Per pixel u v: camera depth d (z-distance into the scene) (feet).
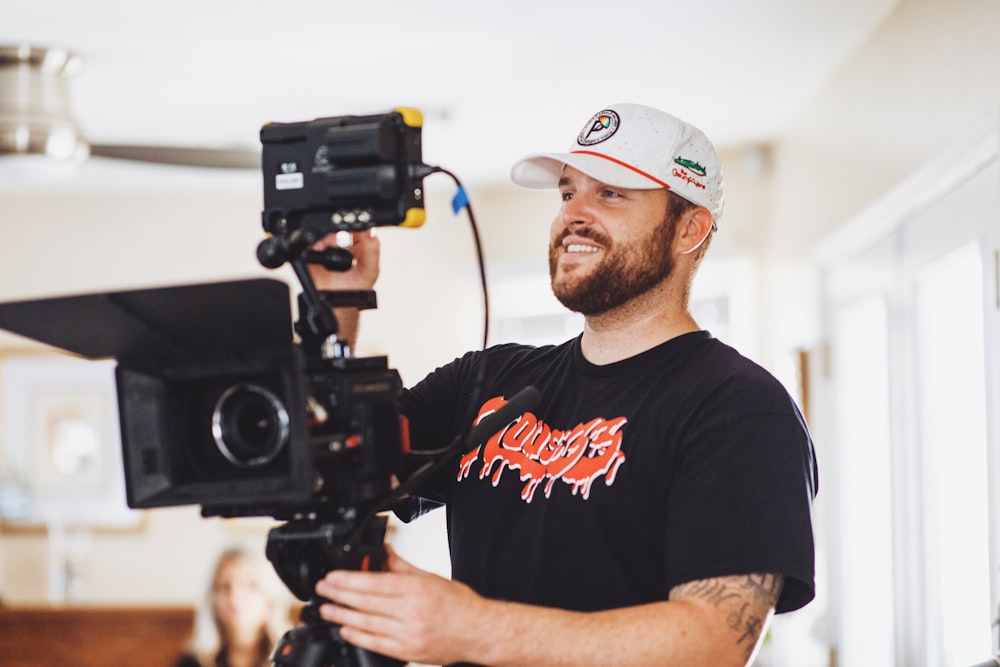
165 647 15.48
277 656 4.46
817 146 12.78
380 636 4.28
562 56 11.79
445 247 16.97
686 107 13.61
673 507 4.83
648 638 4.43
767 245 15.34
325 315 4.53
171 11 10.46
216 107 13.35
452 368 5.98
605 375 5.29
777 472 4.77
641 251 5.31
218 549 16.42
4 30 10.84
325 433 4.36
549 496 5.13
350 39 11.25
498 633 4.33
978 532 8.27
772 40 11.32
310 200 4.64
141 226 17.25
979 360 8.13
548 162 5.94
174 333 4.30
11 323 4.41
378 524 4.53
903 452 9.81
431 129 14.26
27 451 17.12
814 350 12.92
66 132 11.46
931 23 9.09
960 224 8.28
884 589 10.82
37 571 16.96
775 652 13.98
